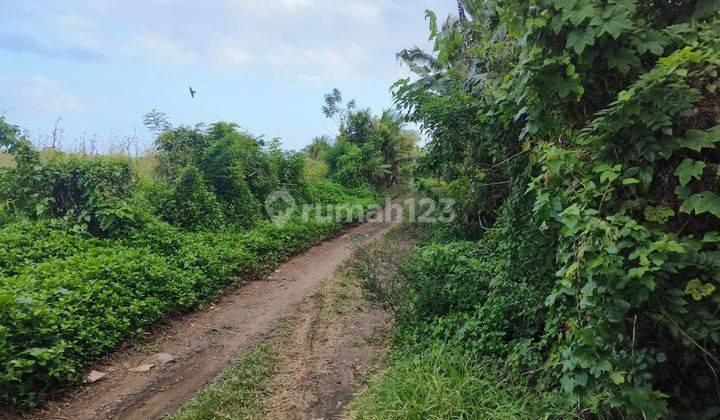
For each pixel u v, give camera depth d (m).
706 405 2.33
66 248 6.07
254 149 12.26
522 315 3.87
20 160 7.13
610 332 2.21
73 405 3.76
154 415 3.68
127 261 5.87
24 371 3.58
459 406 3.07
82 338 4.29
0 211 6.88
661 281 2.11
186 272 6.44
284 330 5.48
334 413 3.68
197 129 10.83
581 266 2.25
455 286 4.75
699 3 2.41
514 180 4.04
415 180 6.16
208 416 3.54
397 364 3.95
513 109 3.41
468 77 5.34
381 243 9.62
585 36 2.30
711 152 2.24
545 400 2.94
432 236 8.69
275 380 4.26
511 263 3.87
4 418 3.36
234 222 9.97
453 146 5.24
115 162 7.83
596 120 2.33
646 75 2.17
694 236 2.25
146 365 4.53
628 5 2.27
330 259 9.55
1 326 3.65
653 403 2.09
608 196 2.29
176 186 9.07
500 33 4.67
